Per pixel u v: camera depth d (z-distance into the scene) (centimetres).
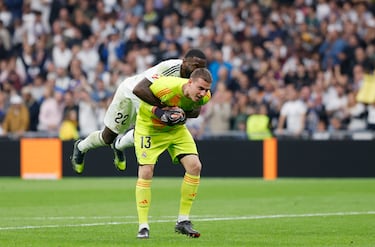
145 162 1911
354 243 1836
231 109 4497
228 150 4328
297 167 4297
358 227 2189
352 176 4278
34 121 4678
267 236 1972
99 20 5194
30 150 4369
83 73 4819
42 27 5241
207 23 5016
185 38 5031
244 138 4394
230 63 4834
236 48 4916
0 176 4403
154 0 5209
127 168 4334
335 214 2559
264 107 4447
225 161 4325
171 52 4900
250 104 4488
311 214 2564
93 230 2091
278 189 3609
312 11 5128
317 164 4291
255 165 4312
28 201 3039
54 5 5278
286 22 5072
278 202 3014
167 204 2930
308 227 2189
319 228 2164
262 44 4966
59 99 4628
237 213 2605
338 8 5159
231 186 3769
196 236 1922
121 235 1975
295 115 4425
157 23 5150
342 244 1816
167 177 4303
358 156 4275
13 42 5212
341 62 4822
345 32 4922
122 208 2773
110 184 3866
